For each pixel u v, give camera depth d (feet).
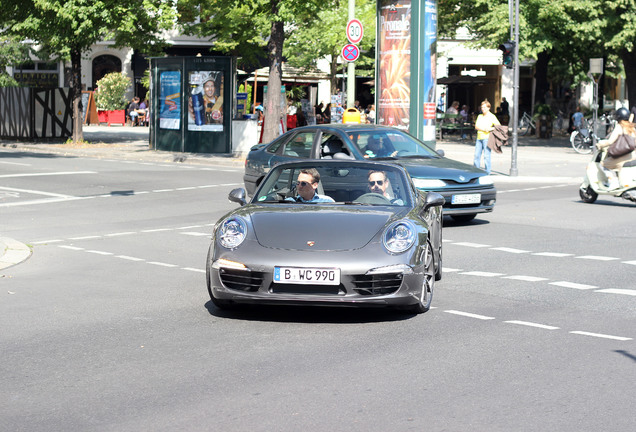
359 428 20.45
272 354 27.50
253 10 119.85
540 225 61.93
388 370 25.64
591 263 46.47
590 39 150.82
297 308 34.86
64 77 230.07
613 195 74.54
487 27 153.69
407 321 32.55
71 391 23.52
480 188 60.85
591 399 22.85
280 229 32.60
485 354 27.63
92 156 128.77
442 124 179.42
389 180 37.11
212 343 28.94
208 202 74.08
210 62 128.26
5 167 103.45
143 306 35.17
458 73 232.12
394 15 101.60
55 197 76.69
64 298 36.86
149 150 135.85
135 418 21.24
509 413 21.62
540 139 178.09
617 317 33.63
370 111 165.58
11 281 40.98
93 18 139.85
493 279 41.88
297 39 189.06
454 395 23.16
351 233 32.27
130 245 52.37
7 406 22.25
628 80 162.40
